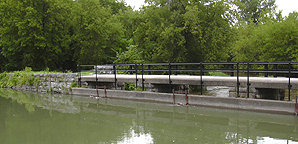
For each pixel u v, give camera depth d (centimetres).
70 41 2806
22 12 2647
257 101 959
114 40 3188
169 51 2273
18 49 2855
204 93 1564
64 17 2888
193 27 2081
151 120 972
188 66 2434
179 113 1033
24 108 1295
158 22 2408
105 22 2989
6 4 2644
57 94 1730
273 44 2403
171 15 2338
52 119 1046
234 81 1052
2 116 1126
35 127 937
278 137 729
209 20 2267
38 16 2644
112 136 804
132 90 1416
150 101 1261
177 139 751
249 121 880
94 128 901
